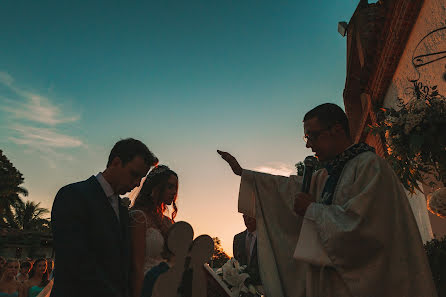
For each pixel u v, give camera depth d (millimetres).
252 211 2557
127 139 2146
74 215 1736
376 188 1848
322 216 1911
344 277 1776
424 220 5512
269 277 2303
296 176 2547
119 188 2010
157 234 2465
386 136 3721
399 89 6723
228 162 2705
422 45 5508
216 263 3877
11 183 52656
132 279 1995
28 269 7840
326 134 2217
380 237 1748
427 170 3586
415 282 1690
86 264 1642
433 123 3357
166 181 2885
